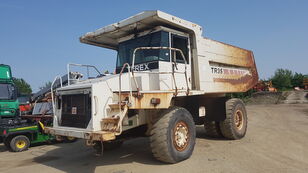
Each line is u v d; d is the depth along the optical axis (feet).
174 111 17.56
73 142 30.76
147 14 18.08
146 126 19.47
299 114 48.39
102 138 14.38
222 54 24.80
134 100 15.51
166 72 17.92
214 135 26.89
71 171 17.16
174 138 17.10
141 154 20.58
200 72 21.39
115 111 15.88
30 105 38.55
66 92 17.75
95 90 15.75
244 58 29.07
